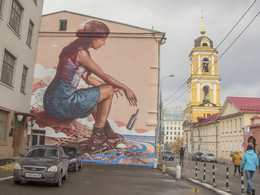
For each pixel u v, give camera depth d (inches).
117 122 980.6
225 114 1819.6
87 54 1020.5
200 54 2881.4
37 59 1021.8
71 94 999.0
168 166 1025.5
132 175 630.5
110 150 962.7
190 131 2817.4
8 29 702.5
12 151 741.3
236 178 652.7
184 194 390.9
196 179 570.3
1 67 668.1
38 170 372.8
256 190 461.1
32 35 895.7
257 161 403.2
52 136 979.9
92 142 969.5
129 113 984.9
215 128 2038.6
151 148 960.9
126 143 966.4
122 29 1034.1
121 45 1026.7
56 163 393.1
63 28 1043.9
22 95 823.7
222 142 1865.2
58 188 383.9
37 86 1010.1
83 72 1009.5
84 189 389.4
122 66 1013.2
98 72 1010.1
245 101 1667.1
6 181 401.1
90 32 1031.6
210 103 2822.3
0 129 682.2
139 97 994.7
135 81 1004.6
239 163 704.4
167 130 5915.4
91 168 771.4
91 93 995.9
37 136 989.2
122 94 996.6
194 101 2859.3
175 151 3570.4
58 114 991.0
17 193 322.0
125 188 419.5
